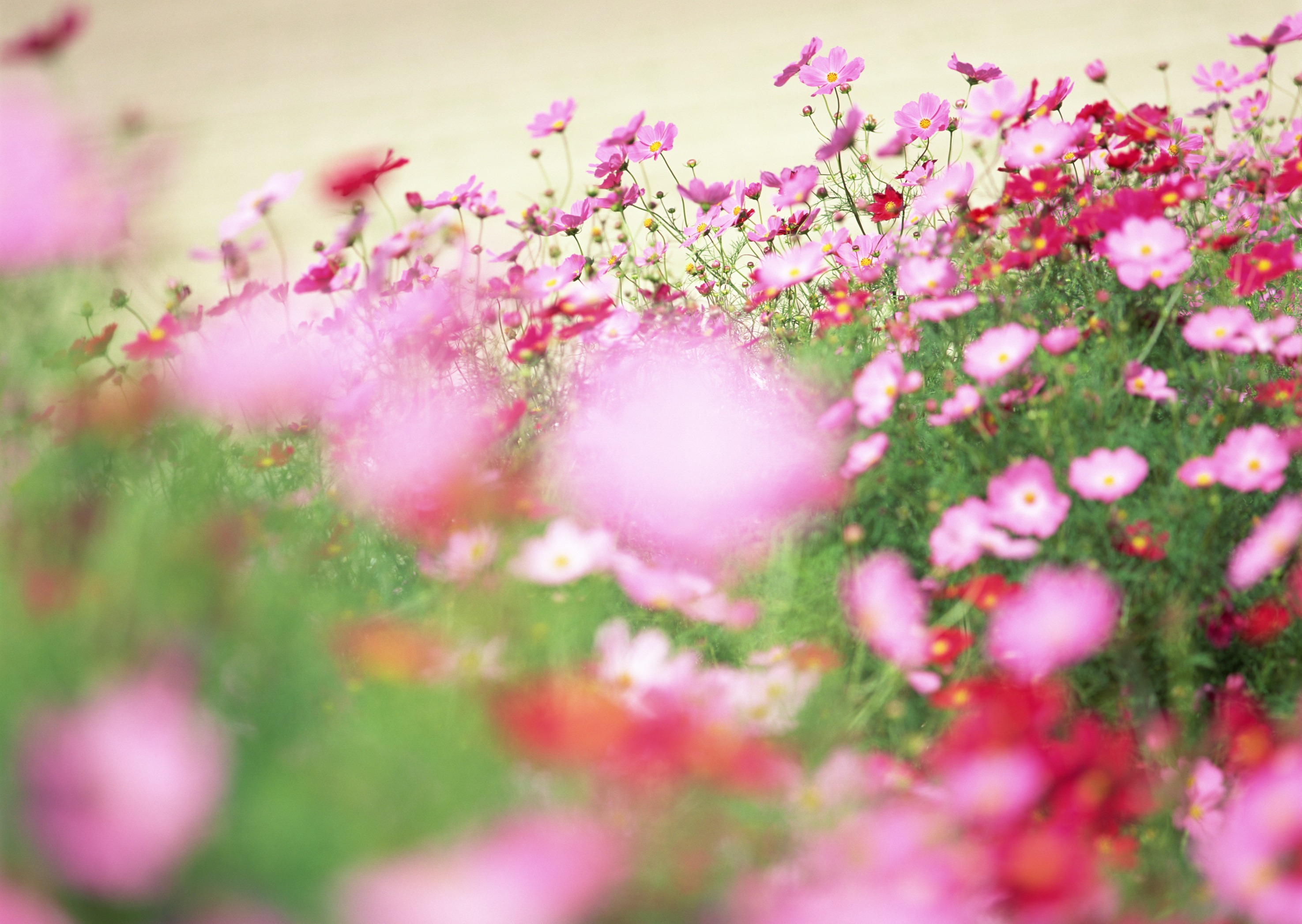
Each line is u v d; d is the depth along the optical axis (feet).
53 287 11.40
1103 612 11.56
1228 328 12.26
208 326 12.80
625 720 10.99
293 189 12.66
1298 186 13.03
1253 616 11.78
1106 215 12.53
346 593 11.89
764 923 10.93
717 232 13.78
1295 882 11.10
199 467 12.01
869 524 12.23
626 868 10.79
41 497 11.39
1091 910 11.13
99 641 10.73
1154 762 11.59
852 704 11.56
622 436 12.34
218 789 9.82
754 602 11.92
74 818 9.15
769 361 12.81
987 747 11.35
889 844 11.05
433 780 10.82
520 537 11.89
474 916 10.08
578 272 13.35
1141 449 12.13
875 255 13.55
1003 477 11.91
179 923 9.65
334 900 9.86
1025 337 12.21
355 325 12.95
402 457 12.14
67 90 11.64
